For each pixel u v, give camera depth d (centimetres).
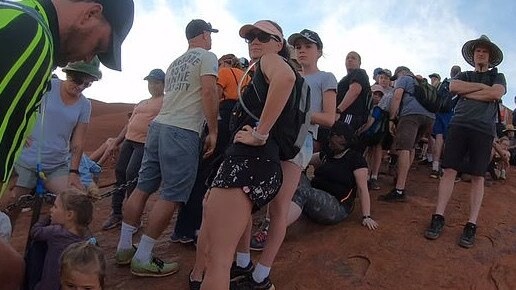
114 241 504
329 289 391
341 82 617
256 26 313
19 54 110
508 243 468
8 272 201
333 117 419
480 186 468
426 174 734
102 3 139
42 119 391
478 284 400
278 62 279
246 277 362
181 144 383
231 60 538
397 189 571
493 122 471
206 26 432
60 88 426
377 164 639
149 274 395
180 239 471
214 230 272
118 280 395
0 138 112
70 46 140
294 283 397
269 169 278
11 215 404
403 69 746
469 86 472
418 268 419
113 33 145
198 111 394
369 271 414
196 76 393
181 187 387
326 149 515
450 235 478
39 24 118
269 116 270
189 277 385
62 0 133
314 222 504
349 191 502
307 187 478
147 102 554
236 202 271
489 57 490
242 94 300
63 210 306
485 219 520
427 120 591
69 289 261
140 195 412
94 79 424
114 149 788
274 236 348
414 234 475
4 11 112
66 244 292
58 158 429
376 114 614
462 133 471
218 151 436
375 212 529
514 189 665
